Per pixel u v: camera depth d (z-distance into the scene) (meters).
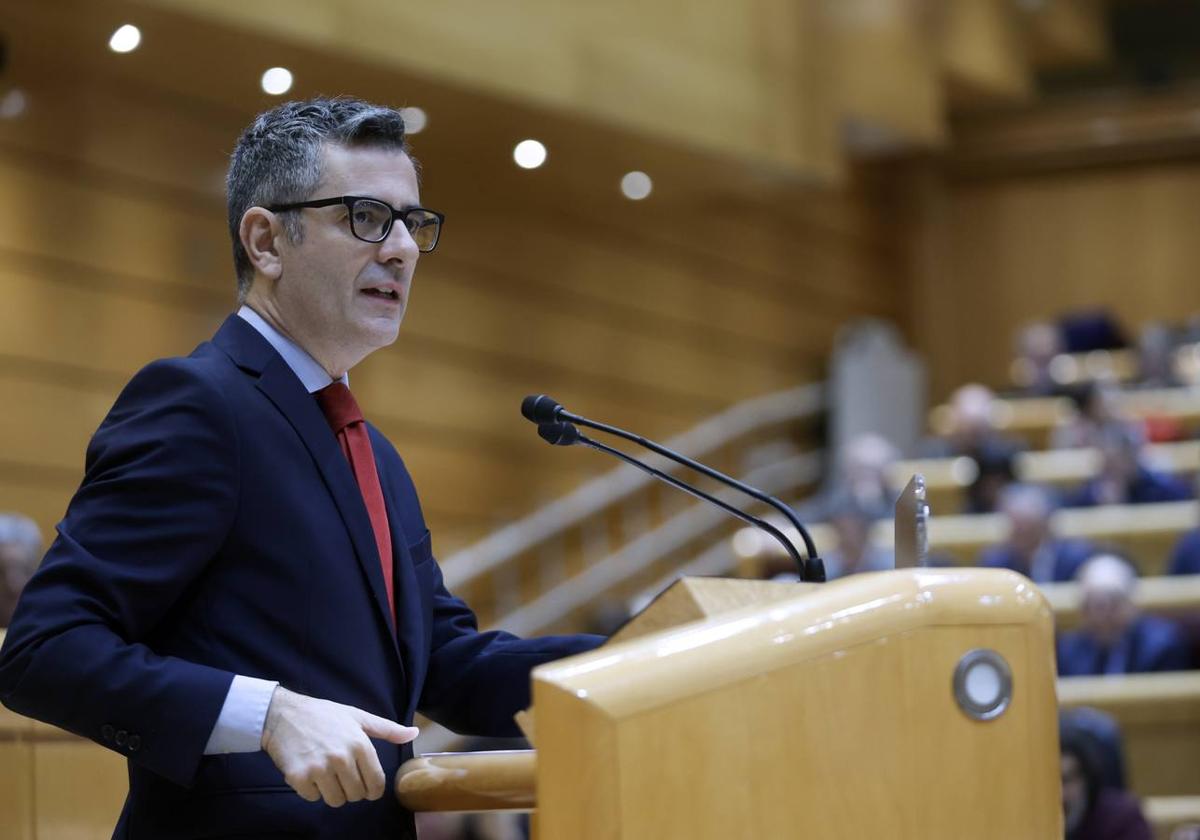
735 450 30.28
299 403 5.51
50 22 17.80
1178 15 39.62
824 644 4.30
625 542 27.42
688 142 23.77
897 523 5.18
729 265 31.27
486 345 25.86
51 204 19.33
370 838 5.22
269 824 5.09
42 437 19.08
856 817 4.27
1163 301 36.72
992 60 35.22
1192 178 36.66
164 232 20.48
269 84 19.95
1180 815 15.37
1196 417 28.22
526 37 21.06
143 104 20.23
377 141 5.76
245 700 4.86
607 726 4.01
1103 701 17.00
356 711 4.91
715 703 4.14
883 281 36.03
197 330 20.81
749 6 25.17
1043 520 20.94
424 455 24.59
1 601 11.63
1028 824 4.43
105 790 7.35
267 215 5.66
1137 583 19.38
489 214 26.09
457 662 6.00
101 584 4.97
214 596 5.21
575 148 24.00
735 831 4.11
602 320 28.17
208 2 17.48
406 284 5.75
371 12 19.03
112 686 4.82
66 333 19.42
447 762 4.93
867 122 29.03
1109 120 36.66
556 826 4.04
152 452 5.16
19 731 6.96
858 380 31.23
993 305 37.50
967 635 4.47
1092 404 27.30
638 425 28.66
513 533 24.98
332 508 5.42
